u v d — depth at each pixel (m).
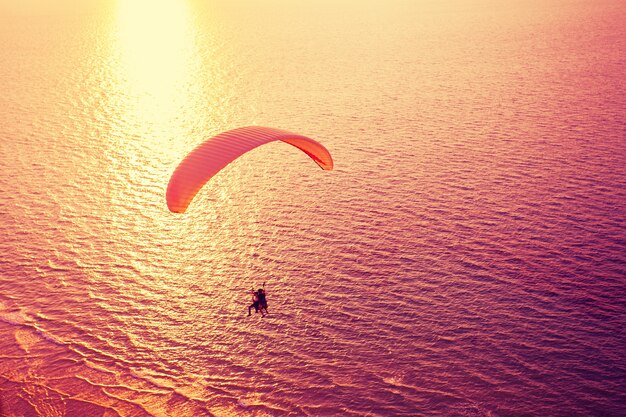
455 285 41.47
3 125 80.62
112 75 110.38
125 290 42.84
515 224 49.06
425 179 58.69
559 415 31.23
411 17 174.00
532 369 34.16
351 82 99.94
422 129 74.19
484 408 31.78
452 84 96.06
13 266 45.84
